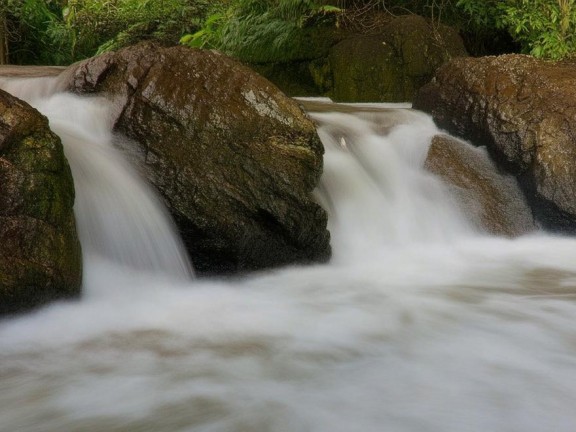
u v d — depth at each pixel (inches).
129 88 211.8
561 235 267.1
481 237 260.4
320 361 139.8
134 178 197.9
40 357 138.5
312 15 443.2
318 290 192.7
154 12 585.0
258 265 207.2
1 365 134.0
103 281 179.6
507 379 131.1
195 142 205.3
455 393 124.5
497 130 284.2
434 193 265.7
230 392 123.6
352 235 236.5
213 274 203.0
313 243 212.5
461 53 427.8
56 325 155.6
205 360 139.1
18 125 159.8
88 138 206.2
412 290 195.0
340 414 115.8
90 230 183.5
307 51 438.3
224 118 210.5
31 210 157.5
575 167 265.4
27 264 153.7
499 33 467.5
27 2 549.6
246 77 220.7
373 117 298.8
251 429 110.0
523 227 268.1
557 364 139.3
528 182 272.5
